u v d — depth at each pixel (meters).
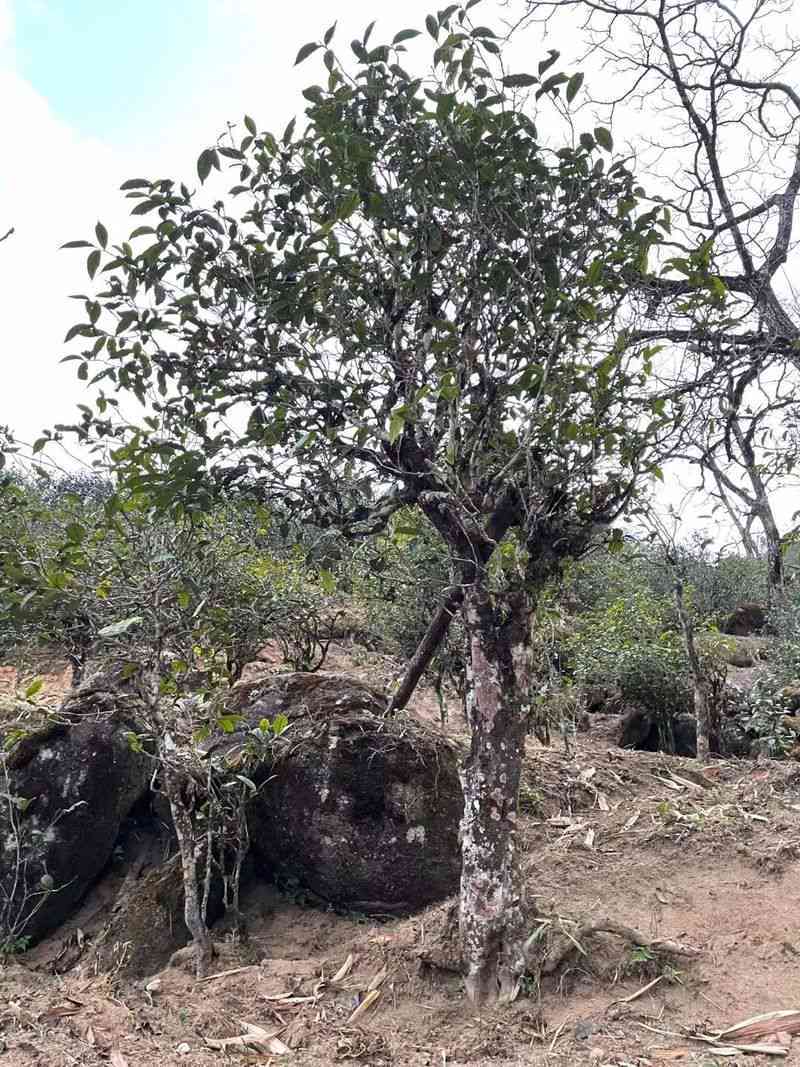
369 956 3.60
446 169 2.88
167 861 4.17
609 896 4.09
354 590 6.21
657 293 3.31
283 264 3.00
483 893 3.30
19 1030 3.11
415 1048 3.04
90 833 4.20
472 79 2.92
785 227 5.24
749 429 4.46
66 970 3.85
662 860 4.48
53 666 7.52
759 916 3.82
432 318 3.09
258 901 4.20
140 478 3.04
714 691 7.59
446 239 3.16
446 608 3.90
